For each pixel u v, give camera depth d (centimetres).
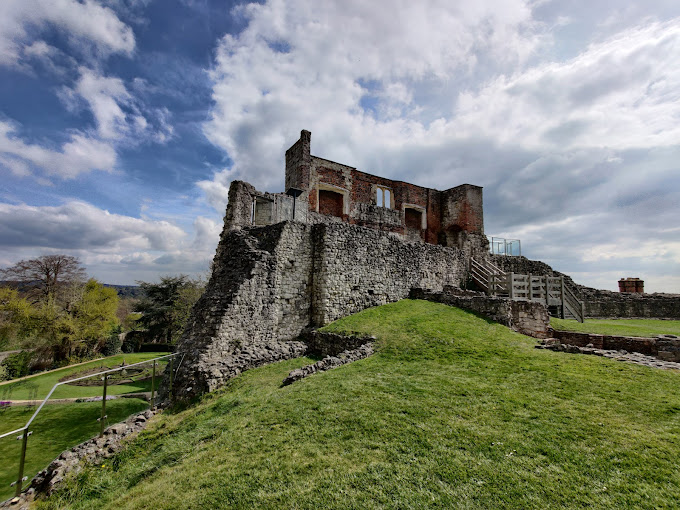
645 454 433
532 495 371
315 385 756
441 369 824
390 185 2822
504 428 514
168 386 1051
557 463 424
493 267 2308
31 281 3631
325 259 1491
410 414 581
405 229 2808
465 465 430
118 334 3728
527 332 1367
